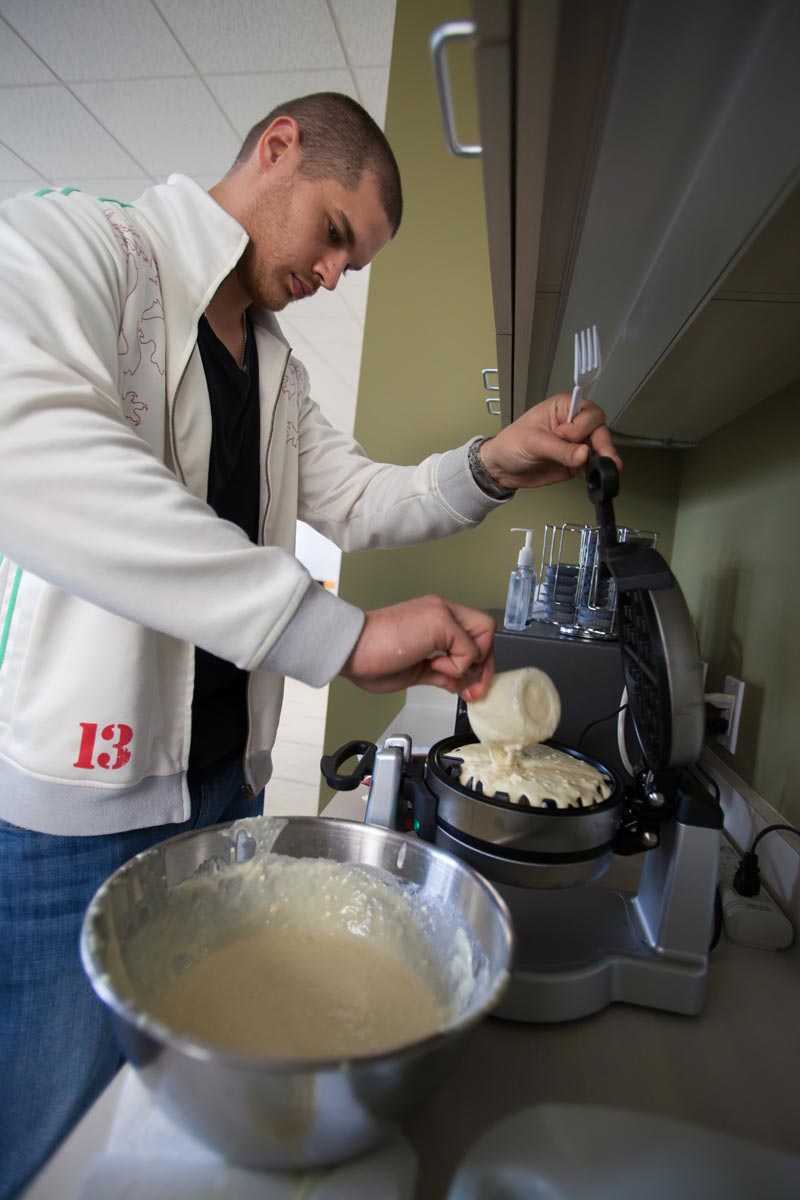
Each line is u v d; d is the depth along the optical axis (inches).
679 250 20.2
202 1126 12.2
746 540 42.9
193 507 18.9
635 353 32.1
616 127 13.9
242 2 63.9
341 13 63.8
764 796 35.8
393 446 64.9
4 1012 27.4
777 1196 13.5
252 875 20.5
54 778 26.4
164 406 29.2
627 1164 13.7
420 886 19.9
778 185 15.9
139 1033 11.3
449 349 62.9
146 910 17.3
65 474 17.4
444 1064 12.2
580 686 40.4
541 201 15.7
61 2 67.1
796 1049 21.2
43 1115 27.2
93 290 23.7
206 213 30.4
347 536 43.4
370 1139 12.6
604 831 22.5
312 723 158.7
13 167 98.2
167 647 29.0
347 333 145.6
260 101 77.8
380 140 31.7
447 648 20.0
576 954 22.6
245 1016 17.1
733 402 42.2
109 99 80.9
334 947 20.2
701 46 11.2
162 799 29.7
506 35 9.7
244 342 36.4
